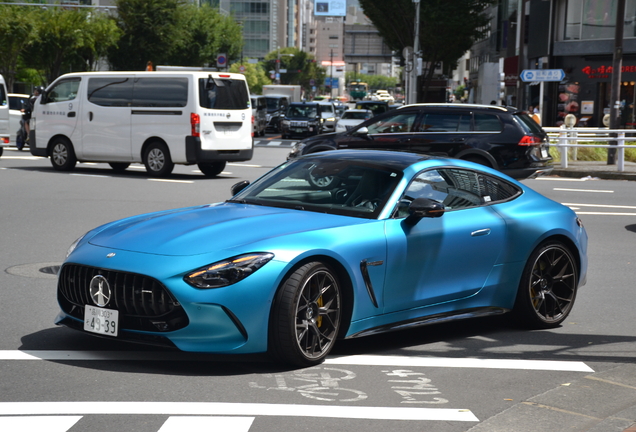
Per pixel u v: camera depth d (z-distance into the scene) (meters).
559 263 6.58
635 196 16.30
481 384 4.86
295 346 4.91
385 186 5.75
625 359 5.50
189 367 5.01
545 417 4.25
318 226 5.25
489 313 6.14
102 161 19.14
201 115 18.09
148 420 4.05
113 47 60.19
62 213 12.17
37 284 7.46
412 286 5.61
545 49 38.78
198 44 71.56
